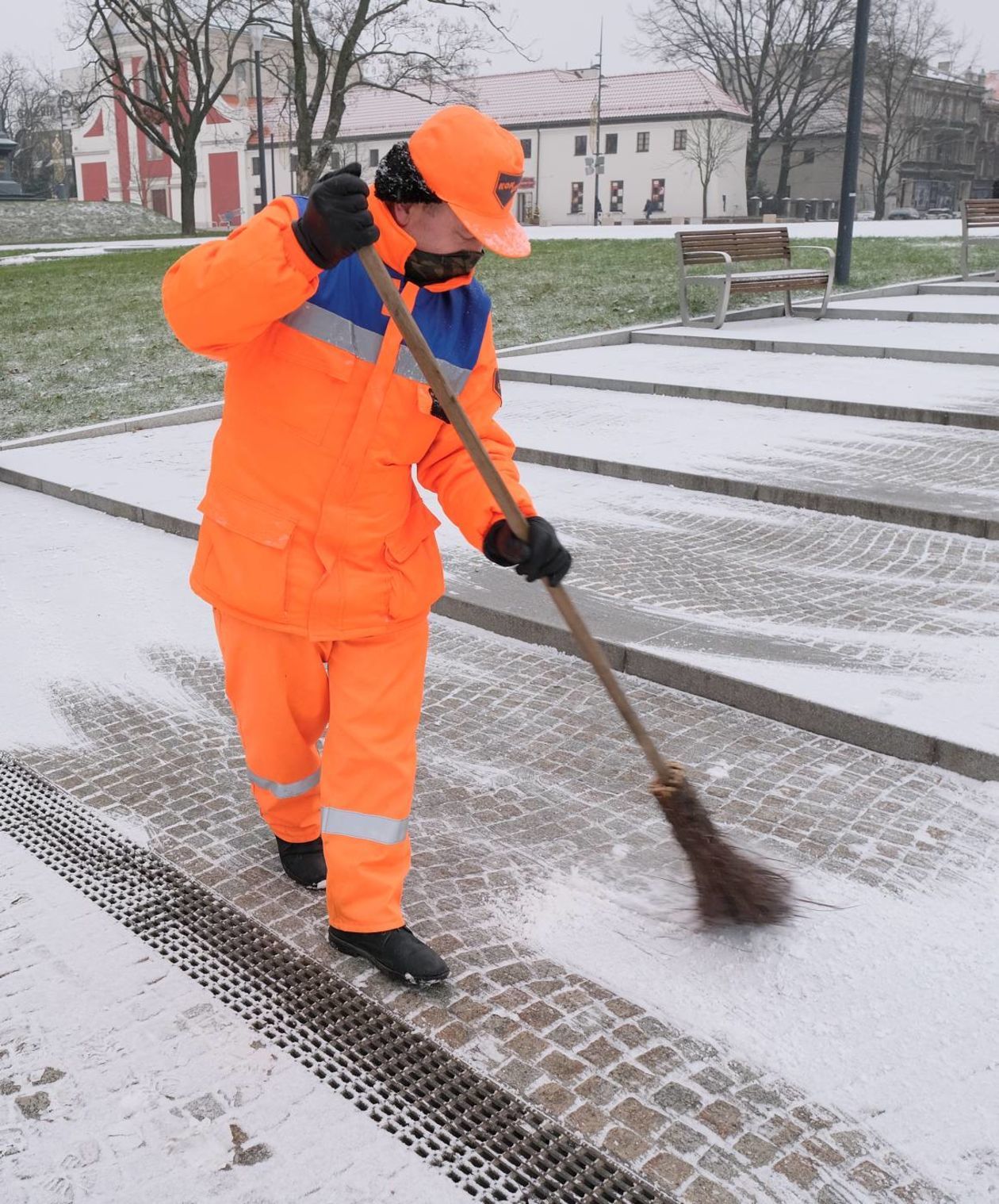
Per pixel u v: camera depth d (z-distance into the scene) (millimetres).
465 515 2658
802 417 8047
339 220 2150
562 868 3240
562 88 70438
